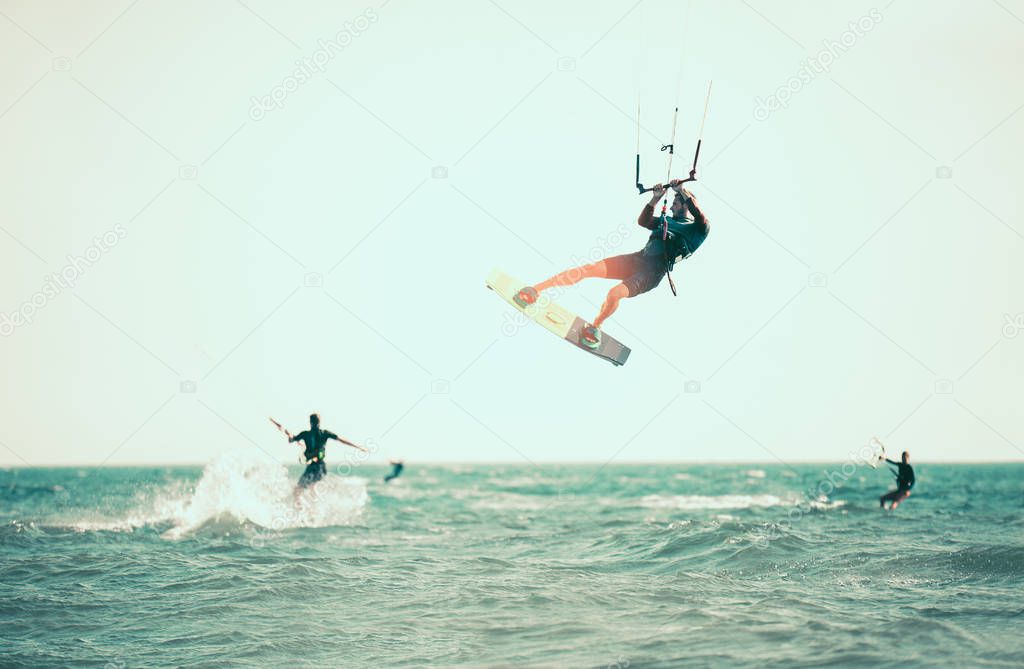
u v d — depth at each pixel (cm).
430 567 1364
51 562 1366
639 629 948
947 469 9619
